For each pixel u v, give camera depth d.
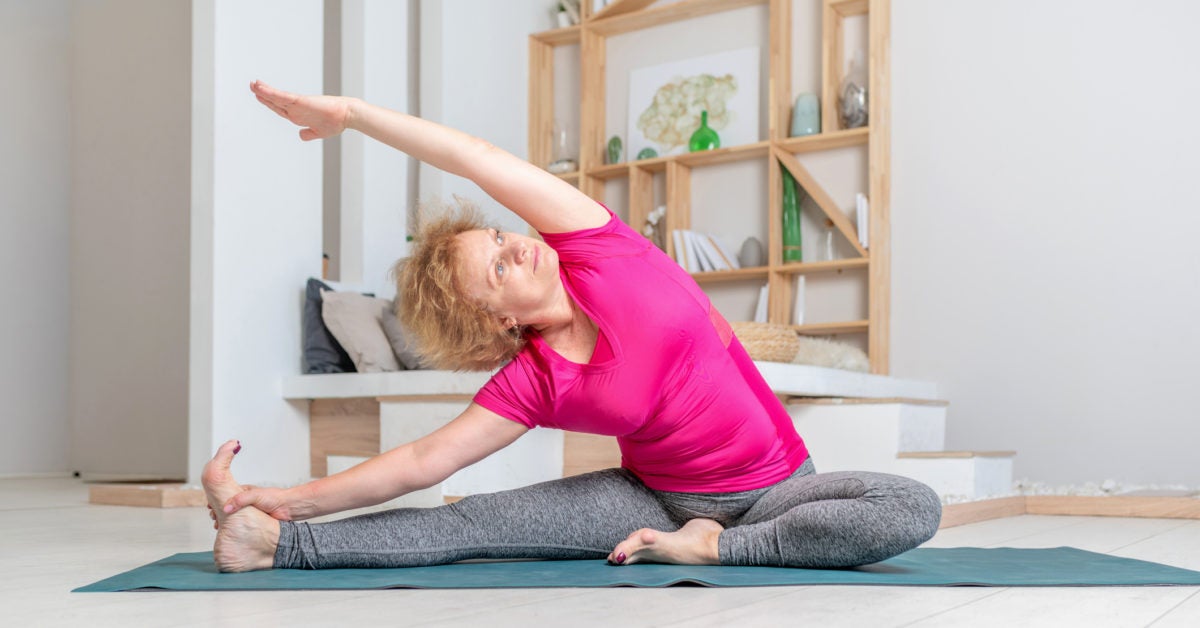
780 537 1.84
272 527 1.84
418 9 5.93
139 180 6.10
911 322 5.07
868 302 5.15
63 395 6.34
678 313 1.85
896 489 1.79
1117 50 4.69
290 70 4.59
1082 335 4.68
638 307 1.83
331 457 3.68
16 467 6.09
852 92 5.22
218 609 1.49
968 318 4.94
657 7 5.74
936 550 2.29
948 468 3.70
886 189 5.12
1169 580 1.74
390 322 4.41
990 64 4.97
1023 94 4.88
